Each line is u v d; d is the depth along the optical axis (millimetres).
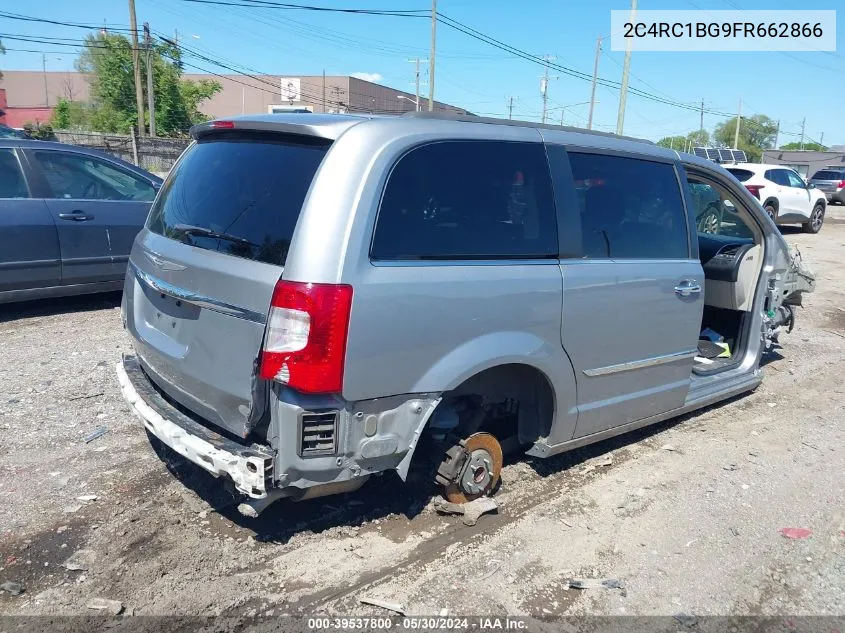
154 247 3461
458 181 3207
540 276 3436
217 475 2965
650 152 4301
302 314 2709
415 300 2955
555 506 3795
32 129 27812
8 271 6312
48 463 3932
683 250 4395
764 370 6508
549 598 3020
